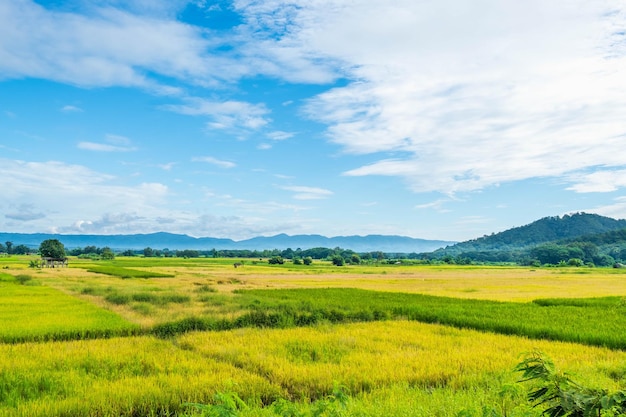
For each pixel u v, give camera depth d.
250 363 14.12
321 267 132.38
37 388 11.21
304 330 21.33
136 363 13.78
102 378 12.20
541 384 5.17
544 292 52.50
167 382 11.64
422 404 9.55
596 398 4.49
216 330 23.30
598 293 50.84
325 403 7.30
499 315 27.72
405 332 20.89
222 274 84.00
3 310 27.39
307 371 12.83
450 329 22.28
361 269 121.62
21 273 74.06
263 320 25.06
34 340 19.00
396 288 58.16
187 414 9.59
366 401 9.80
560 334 20.84
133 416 9.94
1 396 10.68
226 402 5.78
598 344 19.41
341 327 22.78
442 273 105.25
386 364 13.95
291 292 45.94
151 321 23.27
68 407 9.68
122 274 71.56
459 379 12.05
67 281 55.97
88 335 20.25
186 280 62.00
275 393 11.14
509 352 16.28
